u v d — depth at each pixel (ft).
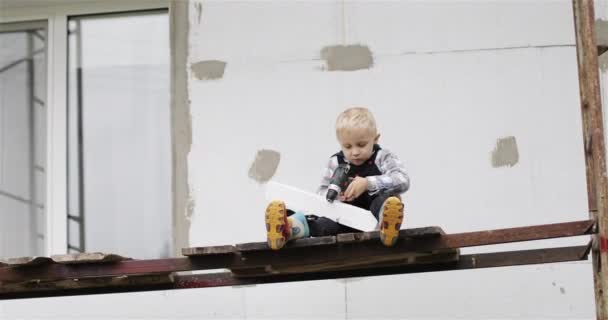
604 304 22.59
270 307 31.24
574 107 31.50
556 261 24.89
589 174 23.25
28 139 34.37
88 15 34.88
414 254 23.67
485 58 31.99
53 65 34.65
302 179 32.01
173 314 31.55
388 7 32.55
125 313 31.71
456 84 31.94
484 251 31.04
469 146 31.60
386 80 32.22
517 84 31.76
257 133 32.42
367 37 32.50
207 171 32.40
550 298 30.55
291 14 32.89
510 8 32.17
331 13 32.76
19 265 24.35
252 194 32.12
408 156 31.71
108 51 34.68
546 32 31.91
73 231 33.71
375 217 24.67
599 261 22.94
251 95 32.63
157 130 34.01
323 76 32.45
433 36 32.27
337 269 25.43
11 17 35.01
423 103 31.94
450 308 30.71
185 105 32.83
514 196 31.24
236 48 32.94
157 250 33.30
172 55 33.17
